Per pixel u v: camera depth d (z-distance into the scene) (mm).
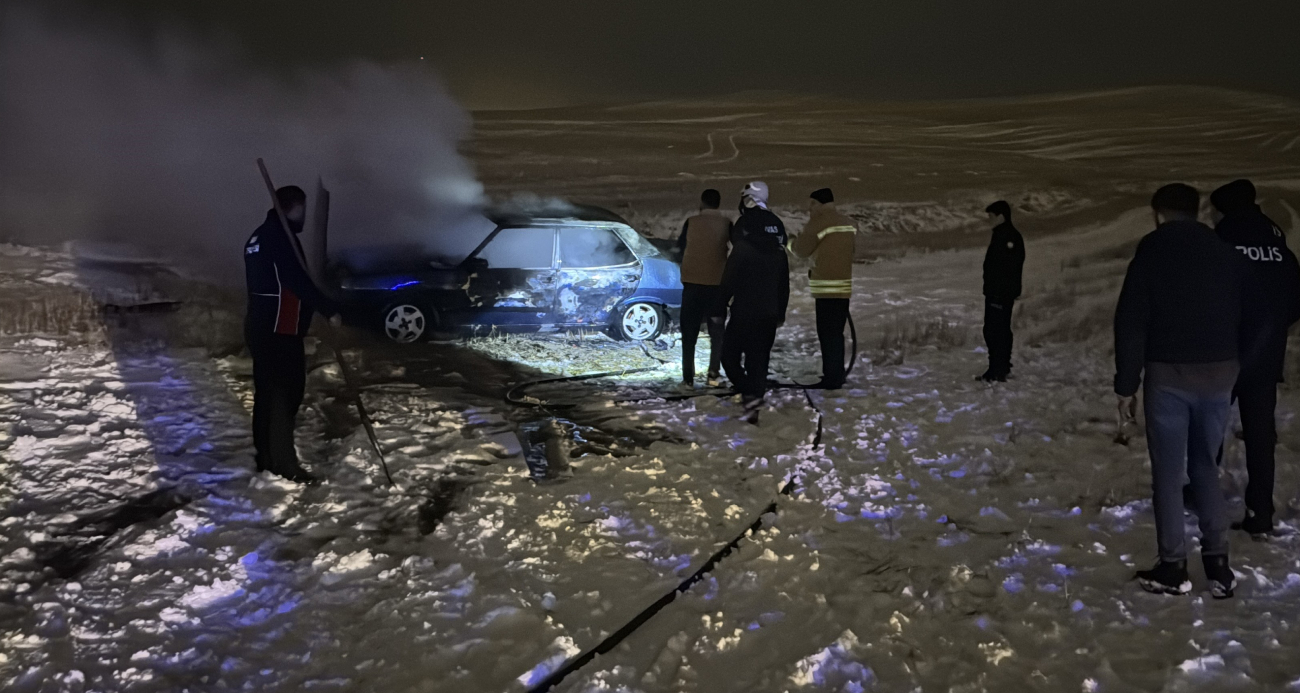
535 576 4148
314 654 3484
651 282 9266
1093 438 6332
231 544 4324
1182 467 3943
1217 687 3297
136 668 3322
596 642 3629
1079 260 17672
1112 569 4281
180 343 8055
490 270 8914
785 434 6320
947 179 30359
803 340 10070
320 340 8570
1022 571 4258
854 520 4871
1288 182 30141
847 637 3623
